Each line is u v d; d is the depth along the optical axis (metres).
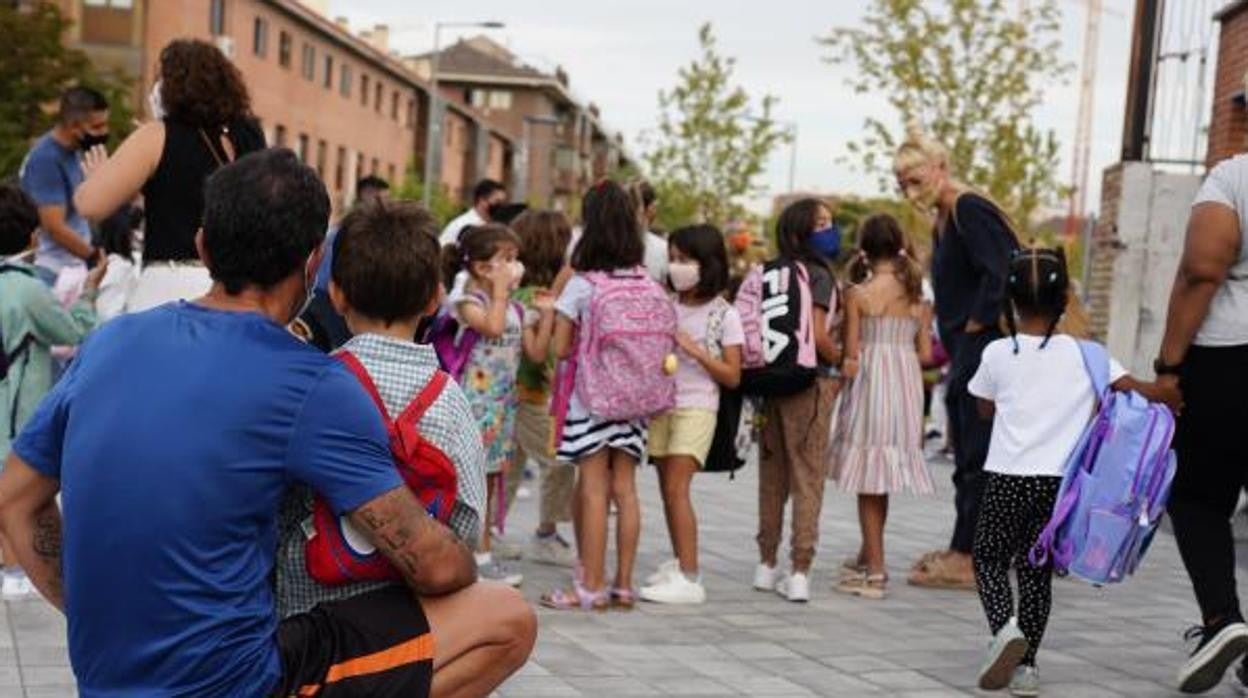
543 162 100.69
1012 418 5.72
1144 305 11.10
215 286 3.13
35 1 34.78
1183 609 7.48
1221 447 5.57
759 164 48.62
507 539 8.72
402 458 3.26
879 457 7.42
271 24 52.56
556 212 8.17
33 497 3.12
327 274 4.46
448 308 7.02
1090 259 13.89
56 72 34.22
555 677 5.49
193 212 5.36
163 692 2.89
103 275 7.91
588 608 6.82
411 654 3.23
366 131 66.19
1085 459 5.52
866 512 7.55
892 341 7.53
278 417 2.96
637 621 6.62
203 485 2.88
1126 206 11.09
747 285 7.18
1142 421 5.41
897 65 25.69
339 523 3.16
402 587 3.32
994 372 5.84
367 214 3.58
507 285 6.92
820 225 7.29
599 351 6.62
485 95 99.69
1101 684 5.81
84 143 8.18
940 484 13.72
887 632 6.62
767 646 6.22
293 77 55.50
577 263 6.79
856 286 7.46
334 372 3.06
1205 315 5.58
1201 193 5.59
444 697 3.32
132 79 37.19
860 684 5.64
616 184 6.82
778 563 8.38
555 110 106.12
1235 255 5.51
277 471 2.97
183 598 2.88
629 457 6.89
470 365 7.10
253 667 2.96
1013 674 5.61
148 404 2.91
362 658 3.18
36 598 6.27
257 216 3.04
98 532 2.88
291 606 3.27
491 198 10.27
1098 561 5.46
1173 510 5.66
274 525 3.05
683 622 6.65
